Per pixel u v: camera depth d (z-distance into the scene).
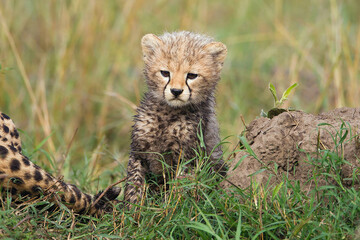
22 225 7.11
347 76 14.44
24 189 7.48
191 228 7.23
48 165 11.64
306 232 6.82
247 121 14.88
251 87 16.75
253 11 21.11
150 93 9.36
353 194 7.00
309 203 7.27
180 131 8.88
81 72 15.38
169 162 9.03
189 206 7.61
